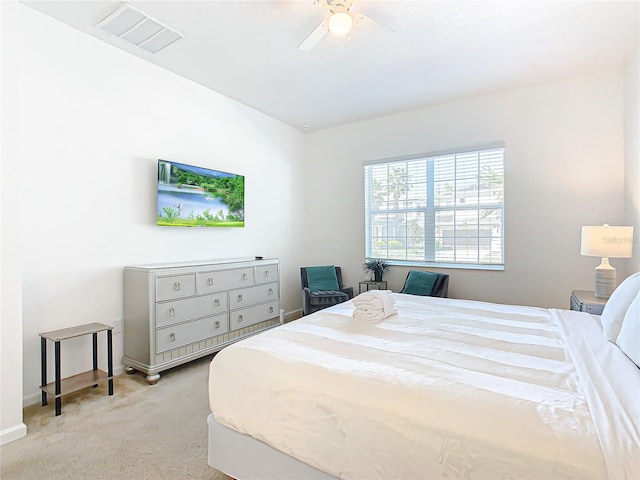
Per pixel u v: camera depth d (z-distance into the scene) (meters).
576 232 3.32
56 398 2.14
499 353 1.46
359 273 4.64
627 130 2.99
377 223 4.53
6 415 1.86
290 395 1.30
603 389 1.09
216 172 3.62
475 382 1.17
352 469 1.14
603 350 1.45
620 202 3.13
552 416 0.96
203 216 3.49
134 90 2.94
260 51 2.83
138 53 2.89
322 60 2.98
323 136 4.90
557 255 3.41
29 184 2.33
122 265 2.86
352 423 1.15
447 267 3.98
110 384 2.43
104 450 1.79
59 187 2.48
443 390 1.12
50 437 1.90
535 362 1.35
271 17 2.38
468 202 3.88
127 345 2.82
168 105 3.21
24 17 2.30
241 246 4.02
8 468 1.64
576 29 2.50
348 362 1.38
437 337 1.69
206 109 3.58
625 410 0.96
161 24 2.47
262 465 1.37
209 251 3.63
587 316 2.04
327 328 1.87
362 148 4.57
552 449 0.87
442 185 4.04
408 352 1.48
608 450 0.83
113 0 2.22
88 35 2.62
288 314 4.73
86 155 2.63
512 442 0.92
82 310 2.61
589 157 3.25
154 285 2.65
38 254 2.38
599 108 3.20
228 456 1.48
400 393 1.14
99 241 2.71
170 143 3.23
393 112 4.24
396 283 4.31
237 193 3.88
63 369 2.50
